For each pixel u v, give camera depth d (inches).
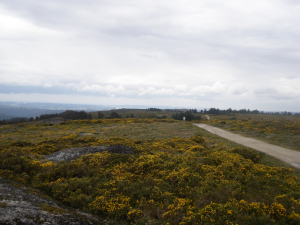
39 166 399.2
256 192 309.9
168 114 4498.0
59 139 858.8
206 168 418.0
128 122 1931.6
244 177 369.1
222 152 573.3
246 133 1167.6
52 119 2080.5
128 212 255.8
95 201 275.3
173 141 846.5
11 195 232.2
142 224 236.5
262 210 245.0
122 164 451.5
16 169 364.5
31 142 820.0
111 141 796.0
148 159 486.0
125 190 316.5
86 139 839.7
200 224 225.0
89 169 403.2
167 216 246.5
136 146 657.6
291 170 426.9
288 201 269.3
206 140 913.5
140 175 392.8
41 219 192.9
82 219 226.4
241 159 503.8
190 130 1288.1
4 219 170.2
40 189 307.6
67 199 278.2
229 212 236.4
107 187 322.0
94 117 3540.8
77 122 1788.9
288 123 1617.9
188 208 264.8
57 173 378.0
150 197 300.4
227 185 329.1
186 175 376.8
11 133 1178.0
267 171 406.0
